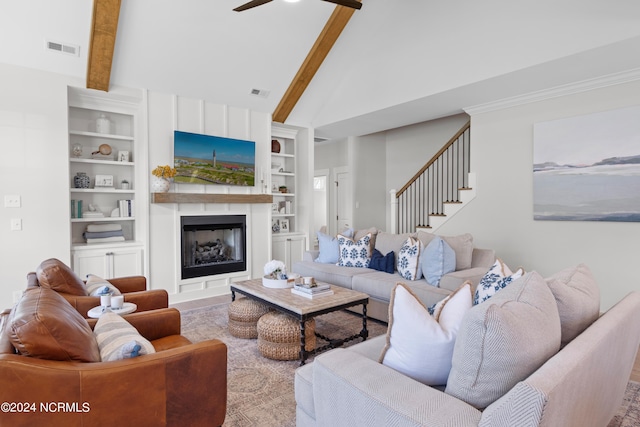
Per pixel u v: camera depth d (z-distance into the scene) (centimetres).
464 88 411
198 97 480
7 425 125
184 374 156
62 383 131
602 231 388
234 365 272
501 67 369
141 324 221
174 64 427
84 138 445
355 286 387
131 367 143
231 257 541
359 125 599
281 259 590
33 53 357
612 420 201
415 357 137
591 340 125
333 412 134
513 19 356
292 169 640
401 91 468
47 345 135
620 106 372
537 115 432
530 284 133
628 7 292
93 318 219
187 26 394
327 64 510
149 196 448
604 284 387
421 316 138
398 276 381
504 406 94
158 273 456
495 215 472
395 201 605
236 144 513
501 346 107
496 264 207
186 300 477
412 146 731
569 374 102
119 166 470
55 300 165
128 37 381
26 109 363
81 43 366
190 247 496
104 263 419
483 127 482
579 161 400
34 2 326
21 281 361
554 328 125
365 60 509
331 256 459
